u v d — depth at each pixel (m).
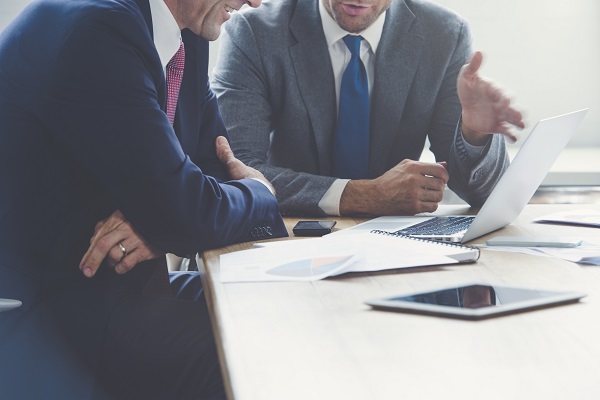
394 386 0.90
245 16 2.67
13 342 1.65
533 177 1.87
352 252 1.54
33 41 1.77
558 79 5.23
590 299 1.24
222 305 1.25
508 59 5.20
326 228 1.90
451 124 2.65
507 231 1.88
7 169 1.73
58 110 1.71
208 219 1.73
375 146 2.63
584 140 5.32
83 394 1.67
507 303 1.19
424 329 1.10
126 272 1.80
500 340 1.04
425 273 1.43
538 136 1.71
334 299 1.27
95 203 1.77
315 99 2.62
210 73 4.87
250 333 1.10
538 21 5.16
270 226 1.88
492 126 2.17
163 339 1.72
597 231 1.86
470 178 2.27
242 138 2.56
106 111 1.70
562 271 1.44
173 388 1.72
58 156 1.74
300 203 2.21
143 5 1.94
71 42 1.71
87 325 1.72
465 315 1.13
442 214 2.21
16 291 1.70
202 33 2.07
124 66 1.72
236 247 1.77
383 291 1.31
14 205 1.73
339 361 0.98
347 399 0.87
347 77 2.59
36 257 1.74
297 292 1.32
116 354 1.73
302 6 2.66
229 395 0.91
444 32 2.66
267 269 1.47
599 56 5.20
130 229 1.74
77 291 1.74
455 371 0.94
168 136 1.74
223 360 1.01
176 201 1.70
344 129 2.60
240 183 1.90
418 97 2.64
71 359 1.69
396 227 1.94
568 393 0.87
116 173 1.71
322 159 2.64
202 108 2.25
